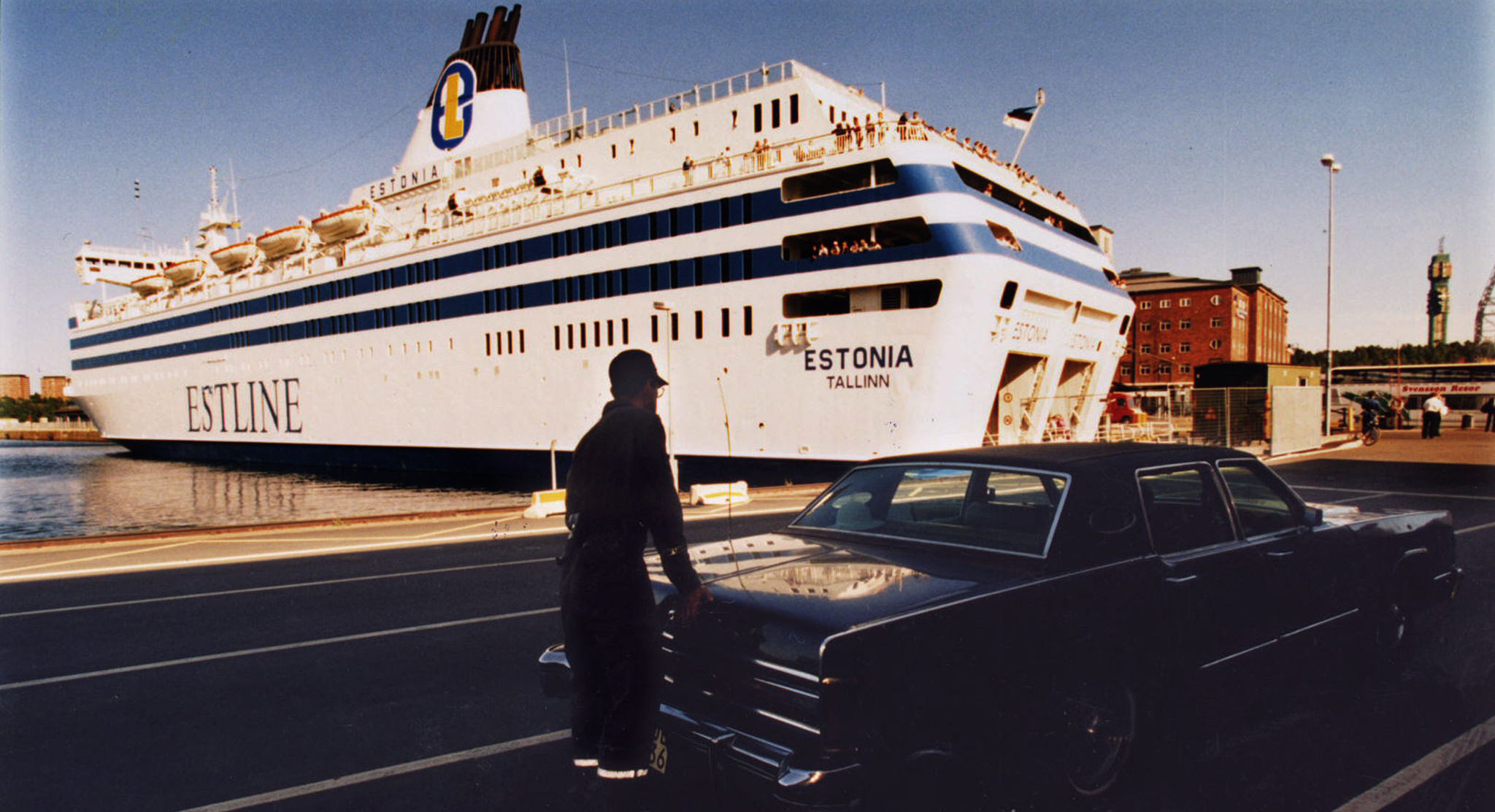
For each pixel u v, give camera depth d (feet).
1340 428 128.16
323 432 122.21
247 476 136.56
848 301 77.15
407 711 14.66
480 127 112.57
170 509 101.14
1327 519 14.66
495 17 113.50
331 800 11.18
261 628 20.86
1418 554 15.99
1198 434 85.81
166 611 22.94
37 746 13.19
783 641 8.25
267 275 137.28
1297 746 12.34
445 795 11.29
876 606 8.54
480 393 98.68
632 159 89.97
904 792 8.06
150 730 13.89
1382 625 15.06
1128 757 10.30
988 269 64.23
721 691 9.04
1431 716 13.48
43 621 21.94
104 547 36.29
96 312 195.72
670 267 79.41
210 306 145.69
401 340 108.88
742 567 10.59
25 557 33.68
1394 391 155.84
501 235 95.35
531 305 92.12
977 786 8.73
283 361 129.49
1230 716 12.27
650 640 9.28
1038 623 9.20
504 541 36.99
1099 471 10.82
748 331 74.23
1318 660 13.50
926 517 11.76
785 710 8.18
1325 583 13.48
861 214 67.46
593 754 9.50
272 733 13.69
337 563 31.04
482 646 18.95
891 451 66.08
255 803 11.10
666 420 80.02
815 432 70.28
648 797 10.49
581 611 9.21
